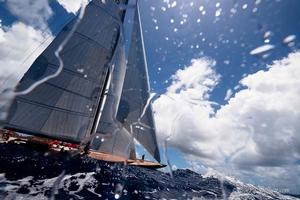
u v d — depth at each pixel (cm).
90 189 470
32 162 560
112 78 1048
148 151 1073
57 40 848
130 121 1034
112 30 1041
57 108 870
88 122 966
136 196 501
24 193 366
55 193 395
